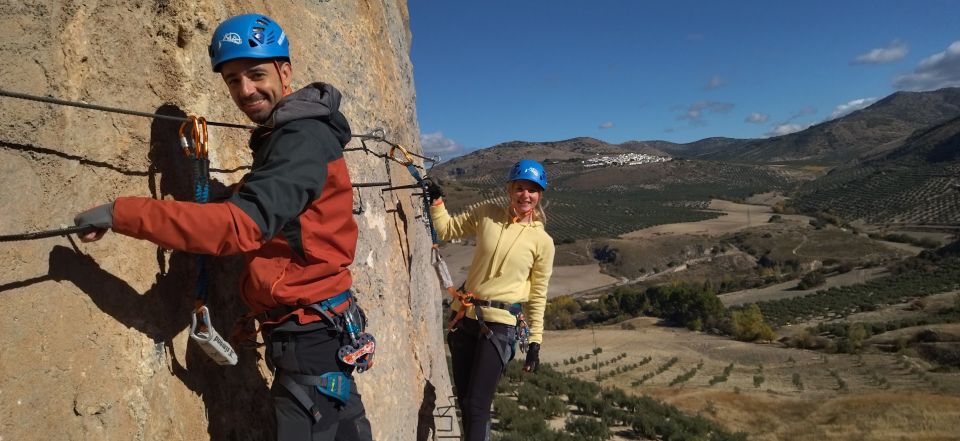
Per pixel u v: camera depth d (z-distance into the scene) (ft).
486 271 11.95
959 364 142.92
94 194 6.33
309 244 6.37
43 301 5.59
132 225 5.25
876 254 368.48
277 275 6.38
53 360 5.58
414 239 16.08
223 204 5.45
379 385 11.61
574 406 81.25
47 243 5.71
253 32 6.31
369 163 13.21
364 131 13.23
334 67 12.50
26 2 5.64
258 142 6.74
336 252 6.64
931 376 128.16
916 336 168.45
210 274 7.68
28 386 5.35
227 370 7.93
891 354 158.61
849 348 168.66
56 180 5.86
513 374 91.81
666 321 240.32
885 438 71.51
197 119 6.79
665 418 77.20
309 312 6.57
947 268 300.20
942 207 501.15
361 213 11.61
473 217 12.82
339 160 6.51
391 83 16.03
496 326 11.85
